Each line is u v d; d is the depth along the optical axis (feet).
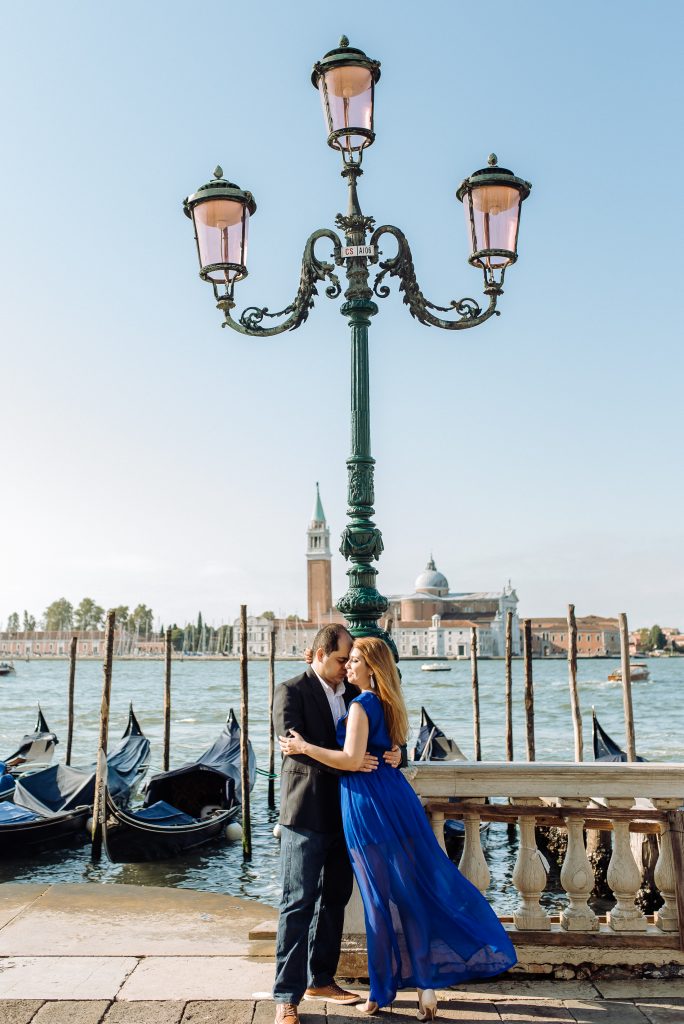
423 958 14.44
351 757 14.53
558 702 214.28
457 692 263.70
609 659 572.10
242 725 57.98
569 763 17.04
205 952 17.47
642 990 15.90
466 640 539.70
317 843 14.89
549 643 573.74
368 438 18.04
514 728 148.87
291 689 15.42
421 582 621.72
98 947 17.79
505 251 19.60
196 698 239.91
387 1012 14.93
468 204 19.71
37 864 54.34
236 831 60.64
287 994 14.39
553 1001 15.42
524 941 16.53
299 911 14.66
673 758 101.76
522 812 17.13
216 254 19.51
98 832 55.11
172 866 54.19
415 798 15.08
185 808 64.23
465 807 17.24
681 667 483.92
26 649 633.61
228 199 19.38
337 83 18.88
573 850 17.03
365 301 18.33
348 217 18.71
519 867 17.10
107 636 58.90
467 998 15.55
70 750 96.37
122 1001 15.07
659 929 16.76
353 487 17.84
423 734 82.02
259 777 86.94
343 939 16.43
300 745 14.93
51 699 234.17
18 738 130.62
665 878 16.83
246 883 50.78
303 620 567.59
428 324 19.38
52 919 19.66
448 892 14.76
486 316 19.58
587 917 16.83
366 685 15.25
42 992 15.43
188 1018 14.44
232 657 582.35
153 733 136.87
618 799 17.03
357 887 16.62
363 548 17.61
